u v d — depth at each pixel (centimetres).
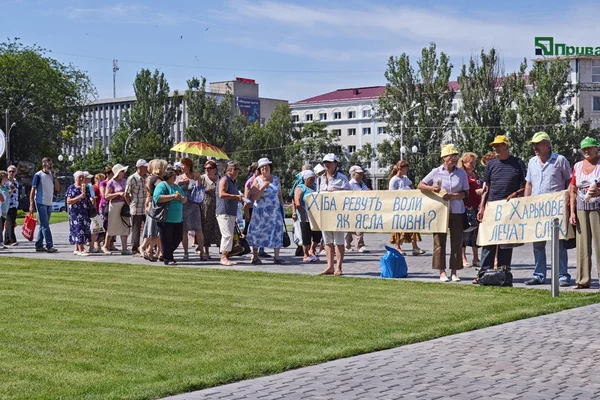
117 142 12312
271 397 743
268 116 18112
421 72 9712
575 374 830
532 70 9569
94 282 1598
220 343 986
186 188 2066
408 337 1010
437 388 773
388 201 1673
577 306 1278
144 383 790
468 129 9250
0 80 10094
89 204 2309
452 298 1362
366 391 763
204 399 738
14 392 764
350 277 1688
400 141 9750
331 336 1027
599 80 11838
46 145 10381
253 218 2002
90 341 999
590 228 1479
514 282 1608
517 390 766
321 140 12594
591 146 1464
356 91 16300
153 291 1460
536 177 1555
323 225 1741
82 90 10994
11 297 1380
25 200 4703
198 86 11894
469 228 1653
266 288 1505
